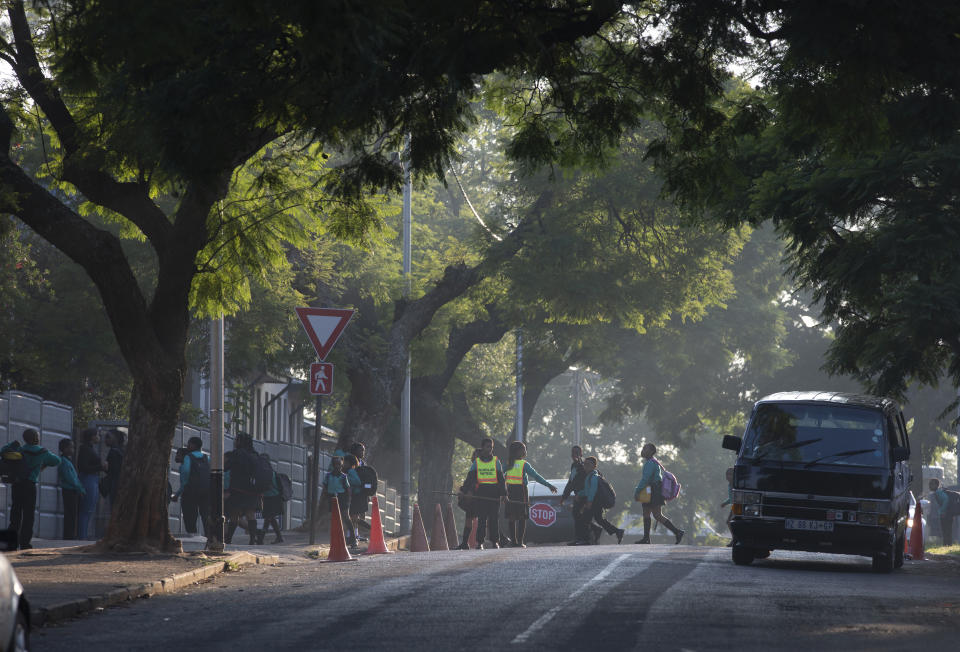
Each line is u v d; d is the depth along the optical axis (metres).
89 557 34.72
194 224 35.16
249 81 23.56
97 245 34.34
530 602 24.27
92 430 50.28
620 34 26.53
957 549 62.66
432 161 25.53
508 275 74.69
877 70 23.25
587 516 55.62
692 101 26.91
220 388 40.34
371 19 18.92
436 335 77.81
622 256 77.25
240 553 38.69
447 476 93.06
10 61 34.19
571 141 29.92
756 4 23.39
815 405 36.34
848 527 34.84
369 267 73.06
